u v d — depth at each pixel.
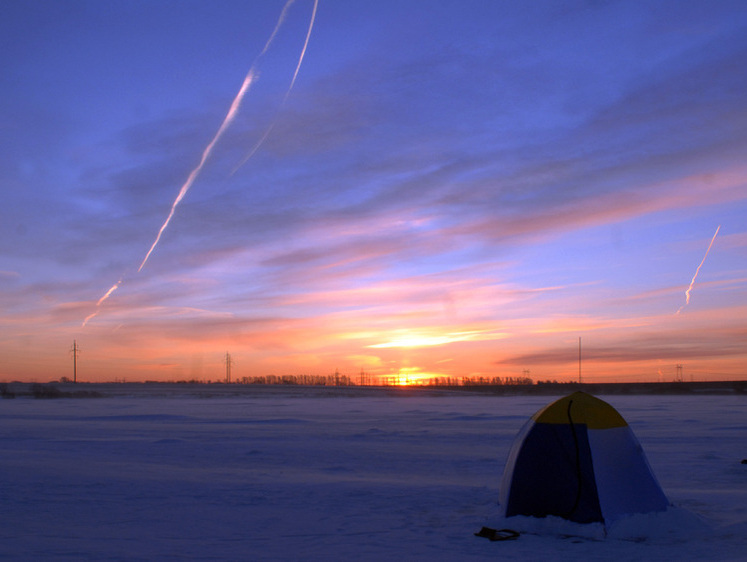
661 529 8.70
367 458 17.50
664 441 21.64
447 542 8.41
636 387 117.00
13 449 19.14
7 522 9.34
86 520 9.59
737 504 10.66
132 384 154.62
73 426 30.09
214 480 13.45
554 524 8.91
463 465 16.11
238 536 8.71
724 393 96.25
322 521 9.67
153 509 10.47
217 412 44.53
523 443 9.55
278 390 120.62
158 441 21.97
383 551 7.93
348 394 102.25
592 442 9.18
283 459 17.30
